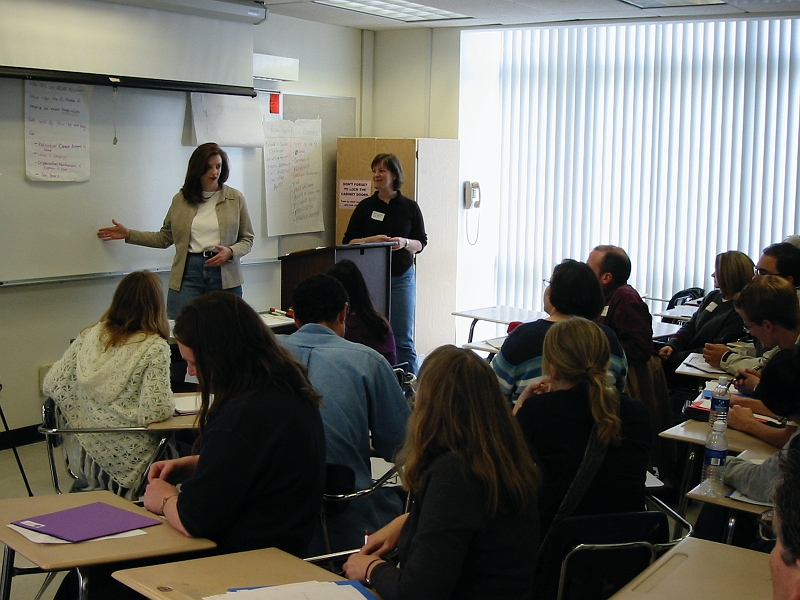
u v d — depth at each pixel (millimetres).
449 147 6941
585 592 2230
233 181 6102
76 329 5129
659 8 5969
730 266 4340
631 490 2355
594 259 4184
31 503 2193
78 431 3004
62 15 4684
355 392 2678
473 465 1747
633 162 6859
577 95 7016
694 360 4031
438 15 6449
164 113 5438
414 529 1820
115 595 2029
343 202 6926
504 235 7547
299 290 2900
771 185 6406
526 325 3029
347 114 7199
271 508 2082
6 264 4691
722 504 2336
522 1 5770
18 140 4660
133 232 5168
